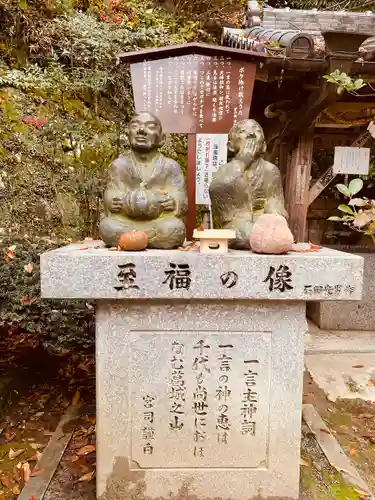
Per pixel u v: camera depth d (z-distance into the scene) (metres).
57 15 5.49
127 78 5.57
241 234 2.43
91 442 2.92
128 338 2.30
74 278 2.13
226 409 2.37
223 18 7.32
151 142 2.52
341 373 4.25
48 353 4.19
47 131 4.96
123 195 2.52
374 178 6.00
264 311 2.31
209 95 3.37
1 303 3.49
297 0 8.63
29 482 2.50
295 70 3.81
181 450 2.39
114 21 5.80
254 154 2.57
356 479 2.62
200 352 2.33
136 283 2.15
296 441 2.40
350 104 4.77
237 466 2.41
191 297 2.18
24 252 3.62
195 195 3.48
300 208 5.13
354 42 3.57
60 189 4.96
